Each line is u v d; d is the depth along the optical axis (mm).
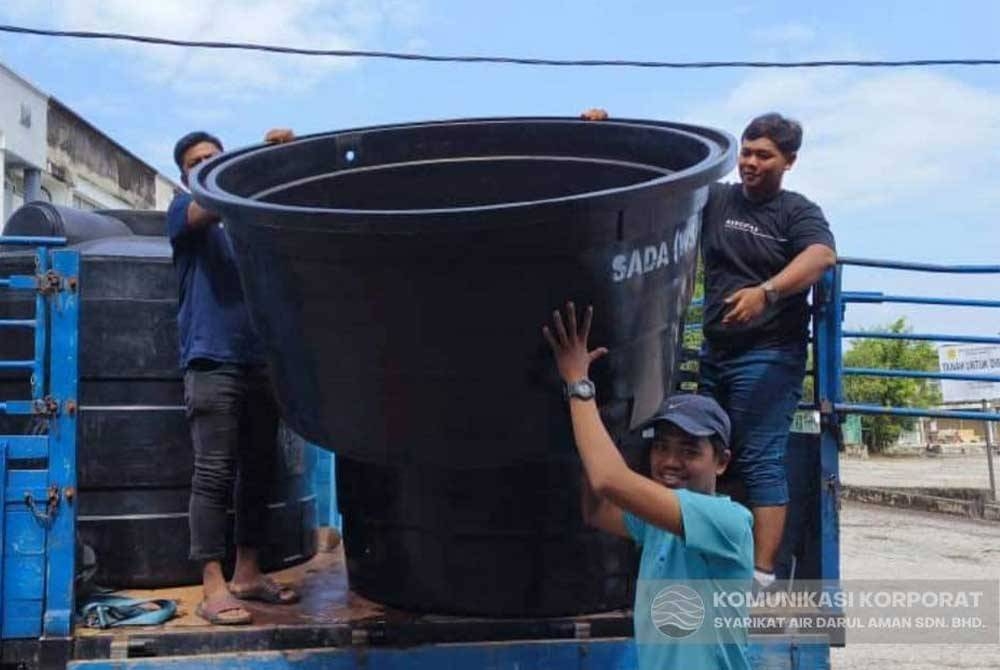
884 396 25016
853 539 12914
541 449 2451
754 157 3570
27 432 3502
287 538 3803
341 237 2246
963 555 11344
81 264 3506
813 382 3682
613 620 3066
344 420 2492
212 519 3225
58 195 18656
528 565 3092
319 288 2363
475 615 3129
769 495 3428
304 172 3188
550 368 2359
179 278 3373
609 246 2287
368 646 2936
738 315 3258
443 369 2342
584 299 2307
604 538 3148
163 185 25391
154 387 3584
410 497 3154
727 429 2510
